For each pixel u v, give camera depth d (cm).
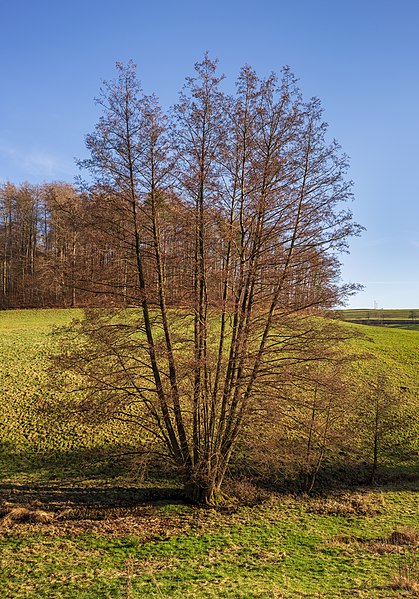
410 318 9106
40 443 2525
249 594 1134
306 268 1922
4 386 3145
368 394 2830
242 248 1867
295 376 1917
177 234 1853
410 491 2328
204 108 1805
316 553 1513
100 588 1191
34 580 1252
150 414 2069
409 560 1429
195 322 1877
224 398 1916
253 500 2088
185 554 1481
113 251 1875
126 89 1789
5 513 1778
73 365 1877
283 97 1884
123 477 2255
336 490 2309
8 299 7044
